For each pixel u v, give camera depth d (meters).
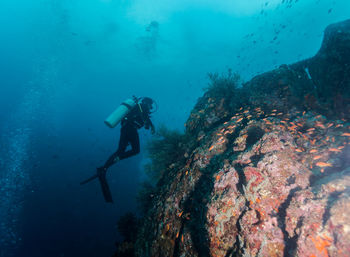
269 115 4.30
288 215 1.84
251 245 1.96
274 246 1.85
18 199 12.87
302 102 4.56
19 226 11.07
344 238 1.39
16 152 18.36
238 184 2.39
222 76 6.29
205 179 3.38
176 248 2.98
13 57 43.69
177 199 3.48
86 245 10.47
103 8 44.94
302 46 48.97
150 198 5.05
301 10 43.47
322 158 2.51
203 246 2.48
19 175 15.09
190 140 5.25
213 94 6.18
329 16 41.47
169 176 4.41
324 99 4.38
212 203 2.37
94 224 11.84
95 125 34.47
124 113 4.07
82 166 17.94
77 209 12.80
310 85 4.91
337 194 1.68
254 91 5.04
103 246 10.41
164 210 3.54
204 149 3.83
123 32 48.81
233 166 2.67
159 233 3.33
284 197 2.04
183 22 48.50
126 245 4.61
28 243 10.26
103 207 13.19
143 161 19.55
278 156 2.28
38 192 13.73
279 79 4.79
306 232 1.62
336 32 4.46
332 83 4.23
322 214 1.64
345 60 4.04
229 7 46.12
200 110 6.17
